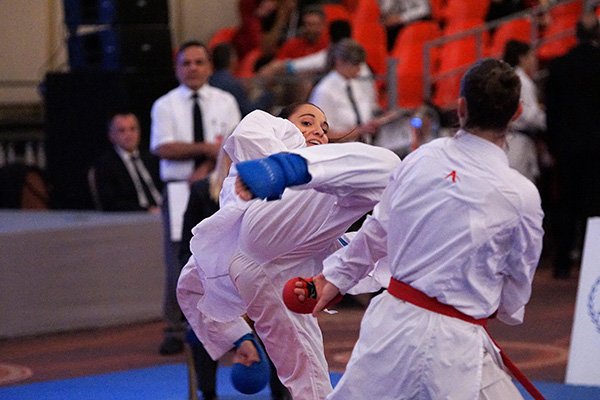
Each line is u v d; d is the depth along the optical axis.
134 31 20.45
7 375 13.68
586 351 12.17
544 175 22.14
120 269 17.08
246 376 9.18
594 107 19.03
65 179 21.47
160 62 20.75
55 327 16.38
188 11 29.86
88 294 16.70
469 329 6.46
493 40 24.94
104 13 20.58
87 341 15.79
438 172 6.51
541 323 16.25
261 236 8.02
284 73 21.64
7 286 15.86
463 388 6.33
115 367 14.01
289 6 25.95
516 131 19.92
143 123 20.56
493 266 6.43
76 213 18.69
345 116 17.52
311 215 7.83
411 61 24.48
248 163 6.30
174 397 12.04
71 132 21.25
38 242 16.12
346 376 6.70
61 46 28.27
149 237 17.42
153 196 18.88
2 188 21.94
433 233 6.45
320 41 23.20
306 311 7.11
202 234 8.20
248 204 8.05
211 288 8.52
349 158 6.86
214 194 10.67
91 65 21.23
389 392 6.51
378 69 24.98
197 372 11.38
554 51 24.94
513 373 6.69
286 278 8.20
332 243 8.27
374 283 7.96
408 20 26.03
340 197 7.18
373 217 6.86
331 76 17.78
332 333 15.95
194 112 14.35
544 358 13.88
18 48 28.03
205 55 14.41
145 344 15.53
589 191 19.28
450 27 25.89
